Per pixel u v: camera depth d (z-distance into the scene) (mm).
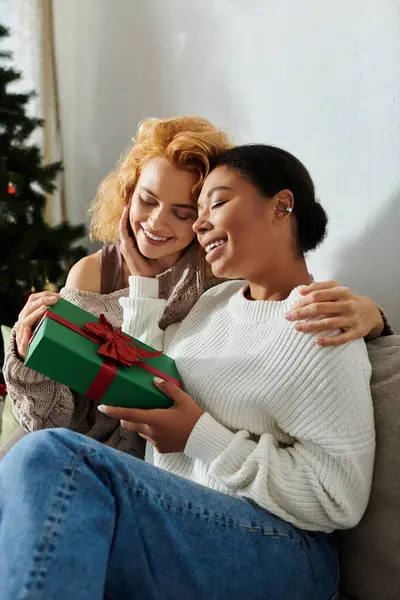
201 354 1162
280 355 1037
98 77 2789
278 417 1028
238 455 1017
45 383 1291
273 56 1795
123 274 1504
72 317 1158
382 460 1034
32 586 762
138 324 1283
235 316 1168
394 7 1416
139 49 2506
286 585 974
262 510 1002
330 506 971
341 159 1594
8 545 801
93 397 1062
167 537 901
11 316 2357
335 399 986
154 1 2377
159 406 1072
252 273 1130
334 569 1052
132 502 893
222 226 1104
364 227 1543
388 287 1493
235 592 935
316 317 1040
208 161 1295
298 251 1158
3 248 2348
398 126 1430
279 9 1754
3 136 2305
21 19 2879
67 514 815
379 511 1034
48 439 871
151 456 1263
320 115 1646
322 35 1617
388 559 1024
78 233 2416
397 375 1073
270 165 1105
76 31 2873
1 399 2125
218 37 2035
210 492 981
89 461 872
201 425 1034
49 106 2941
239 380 1068
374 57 1477
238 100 1968
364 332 1047
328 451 979
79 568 787
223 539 939
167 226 1328
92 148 2887
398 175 1440
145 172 1336
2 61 2906
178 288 1402
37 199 2420
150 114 2490
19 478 841
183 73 2248
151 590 895
